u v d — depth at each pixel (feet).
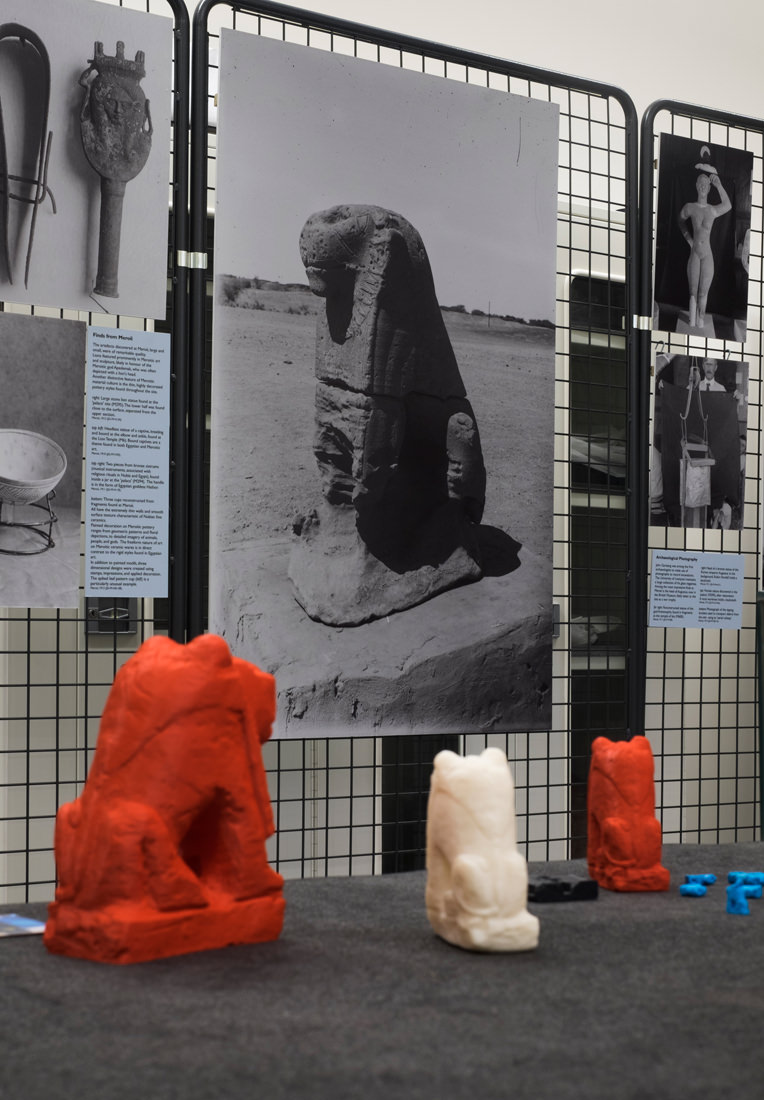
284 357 8.75
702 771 13.14
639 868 7.41
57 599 8.09
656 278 10.27
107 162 8.11
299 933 6.19
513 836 6.04
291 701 8.72
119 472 8.25
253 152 8.64
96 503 8.20
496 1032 4.59
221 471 8.54
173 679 5.76
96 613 10.09
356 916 6.64
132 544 8.29
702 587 10.67
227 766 5.90
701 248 10.43
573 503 12.09
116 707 5.81
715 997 5.08
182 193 8.53
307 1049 4.36
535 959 5.70
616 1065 4.25
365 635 9.00
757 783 13.51
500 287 9.55
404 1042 4.46
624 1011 4.87
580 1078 4.11
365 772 10.94
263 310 8.68
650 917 6.63
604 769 7.59
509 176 9.59
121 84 8.15
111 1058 4.26
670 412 10.46
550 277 9.77
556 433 9.99
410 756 11.21
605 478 12.29
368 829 10.91
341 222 8.94
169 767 5.71
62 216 8.00
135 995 5.00
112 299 8.17
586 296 12.51
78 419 8.13
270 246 8.70
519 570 9.64
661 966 5.58
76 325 8.12
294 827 10.54
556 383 12.17
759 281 11.14
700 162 10.42
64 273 8.02
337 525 8.91
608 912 6.77
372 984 5.22
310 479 8.82
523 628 9.64
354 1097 3.92
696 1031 4.63
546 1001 5.00
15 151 7.85
